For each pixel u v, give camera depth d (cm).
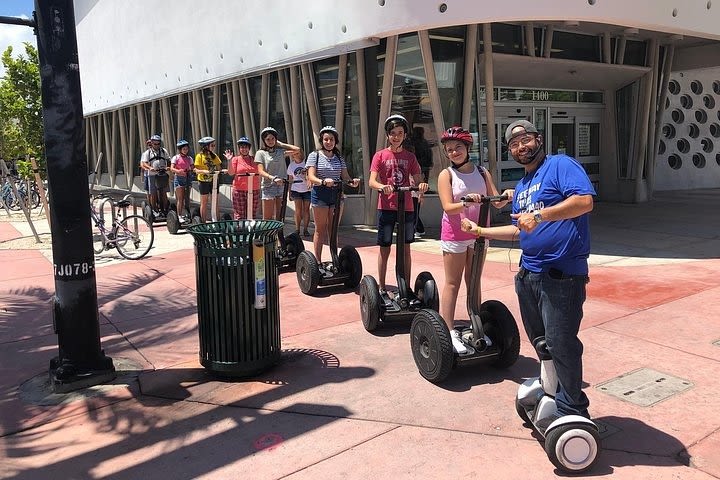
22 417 394
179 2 1520
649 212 1270
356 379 429
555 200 293
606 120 1471
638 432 337
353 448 334
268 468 318
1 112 2467
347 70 1173
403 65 1067
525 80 1299
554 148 1417
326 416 375
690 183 1811
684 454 313
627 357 450
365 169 1173
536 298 311
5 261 958
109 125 2545
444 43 1064
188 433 362
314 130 1259
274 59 1154
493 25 1152
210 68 1405
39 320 614
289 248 807
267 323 441
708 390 388
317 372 446
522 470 304
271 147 909
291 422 370
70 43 418
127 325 589
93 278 445
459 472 305
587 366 435
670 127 1775
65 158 423
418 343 425
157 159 1316
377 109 1134
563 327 299
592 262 794
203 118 1744
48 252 1046
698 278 679
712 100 1850
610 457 313
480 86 1152
